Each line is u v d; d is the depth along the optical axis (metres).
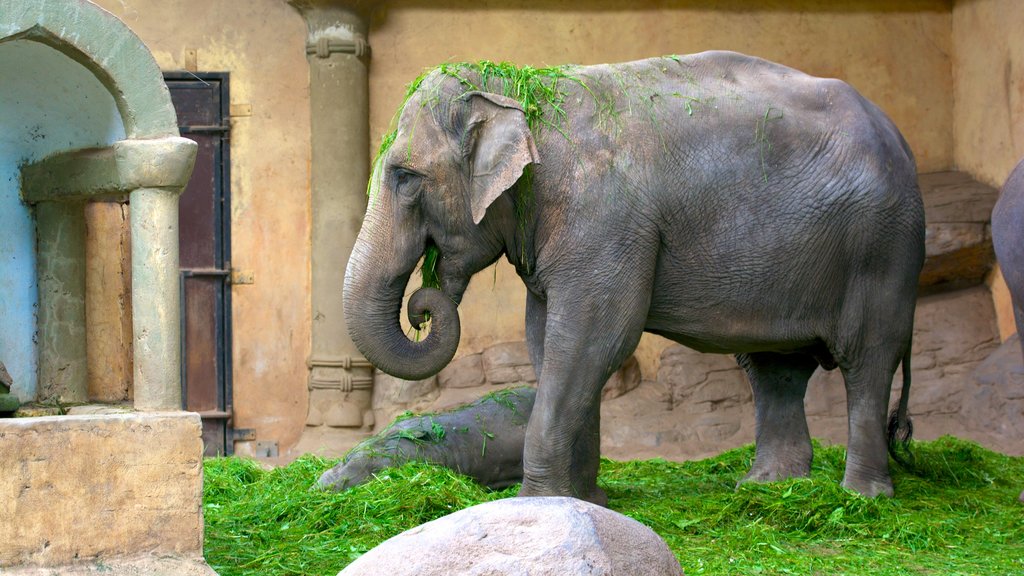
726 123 6.93
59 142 5.56
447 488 6.48
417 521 6.17
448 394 12.07
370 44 12.52
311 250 12.24
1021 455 10.30
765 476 7.81
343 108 12.16
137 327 4.97
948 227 12.02
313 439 11.94
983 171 12.52
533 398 7.89
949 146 13.12
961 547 6.16
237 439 12.17
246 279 12.24
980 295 12.33
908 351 7.75
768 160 6.94
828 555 5.94
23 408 5.43
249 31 12.33
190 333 12.19
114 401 5.80
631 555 3.57
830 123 7.11
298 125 12.33
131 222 5.02
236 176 12.29
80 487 4.61
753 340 7.13
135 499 4.70
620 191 6.63
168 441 4.75
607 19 12.78
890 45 13.01
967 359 11.80
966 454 8.74
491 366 12.20
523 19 12.73
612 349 6.64
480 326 12.48
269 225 12.29
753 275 6.95
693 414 11.83
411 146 6.68
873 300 7.14
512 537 3.56
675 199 6.79
